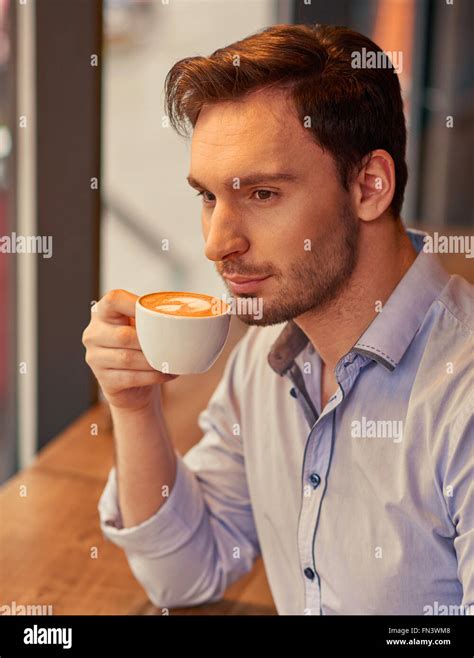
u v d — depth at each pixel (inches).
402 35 162.7
